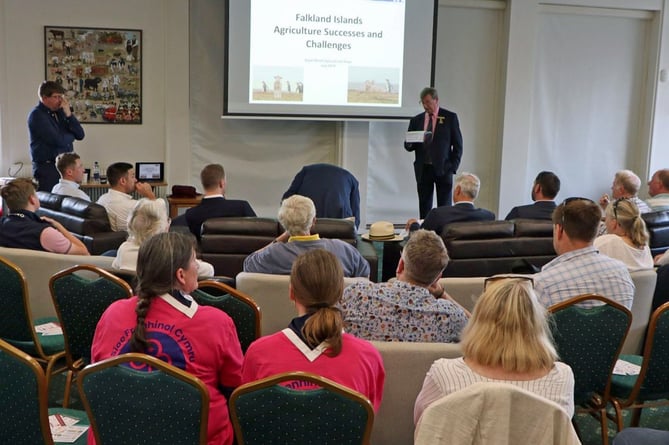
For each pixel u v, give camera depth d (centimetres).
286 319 317
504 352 178
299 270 201
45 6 712
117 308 213
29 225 374
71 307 279
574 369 263
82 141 740
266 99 746
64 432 225
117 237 470
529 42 816
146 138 755
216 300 258
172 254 208
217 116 779
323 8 746
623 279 286
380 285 251
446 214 495
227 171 791
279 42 741
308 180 594
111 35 729
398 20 763
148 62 743
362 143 793
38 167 653
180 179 762
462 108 836
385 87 770
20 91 718
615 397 287
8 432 196
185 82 746
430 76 778
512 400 150
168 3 729
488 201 859
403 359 233
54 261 341
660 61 852
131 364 192
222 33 766
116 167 523
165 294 208
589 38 847
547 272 289
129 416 186
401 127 820
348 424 179
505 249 431
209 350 207
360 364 197
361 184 800
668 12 845
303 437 181
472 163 850
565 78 848
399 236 523
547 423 150
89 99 736
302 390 180
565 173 870
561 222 289
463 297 326
